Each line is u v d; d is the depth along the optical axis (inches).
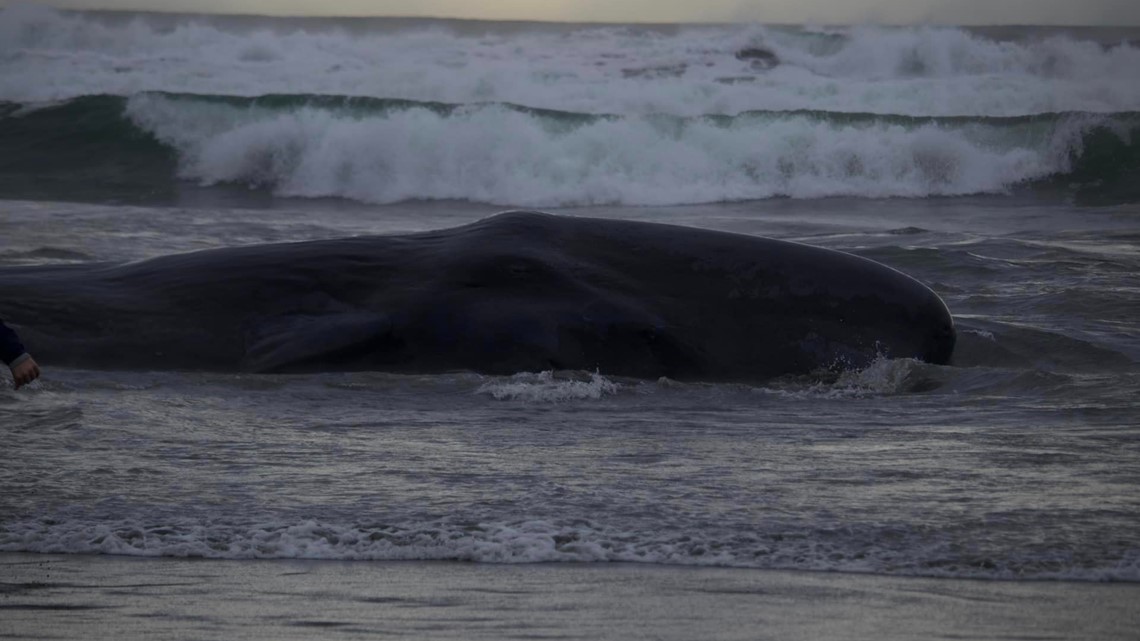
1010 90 4293.8
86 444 795.4
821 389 1010.1
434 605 504.1
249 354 1034.1
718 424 876.6
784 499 665.0
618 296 1046.4
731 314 1050.1
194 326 1055.0
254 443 804.6
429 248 1100.5
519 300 1045.8
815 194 3314.5
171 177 3334.2
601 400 962.7
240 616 488.1
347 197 3189.0
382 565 569.6
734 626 475.2
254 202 3063.5
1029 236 2060.8
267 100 3538.4
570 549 586.2
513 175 3228.3
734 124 3449.8
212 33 4874.5
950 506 649.6
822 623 479.8
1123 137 3472.0
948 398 970.7
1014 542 589.6
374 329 1034.1
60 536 609.3
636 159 3329.2
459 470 733.3
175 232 2046.0
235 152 3307.1
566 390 976.3
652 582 538.6
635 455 772.6
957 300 1395.2
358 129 3280.0
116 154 3479.3
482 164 3250.5
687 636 462.3
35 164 3410.4
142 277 1105.4
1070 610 498.6
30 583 537.3
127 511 649.0
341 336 1030.4
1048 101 4284.0
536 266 1061.8
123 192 3159.5
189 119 3526.1
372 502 663.1
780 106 4092.0
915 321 1066.1
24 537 607.5
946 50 4709.6
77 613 492.4
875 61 4719.5
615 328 1032.2
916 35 4751.5
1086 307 1348.4
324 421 876.6
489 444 806.5
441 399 956.6
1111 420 868.6
